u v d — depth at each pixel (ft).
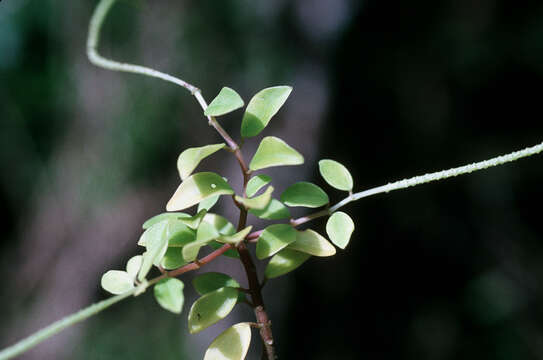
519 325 3.66
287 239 1.05
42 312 3.19
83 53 3.21
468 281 3.82
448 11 3.56
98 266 3.15
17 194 3.66
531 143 3.76
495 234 3.82
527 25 3.62
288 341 3.06
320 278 3.32
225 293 1.05
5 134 3.69
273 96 1.04
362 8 3.10
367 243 3.65
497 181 3.83
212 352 1.05
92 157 3.21
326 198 1.06
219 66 2.88
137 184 3.09
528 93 3.68
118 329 3.04
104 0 1.15
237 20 2.87
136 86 2.99
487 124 3.80
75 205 3.26
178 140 2.98
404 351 3.63
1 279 3.35
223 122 2.88
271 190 1.01
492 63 3.65
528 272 3.74
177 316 2.95
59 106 3.51
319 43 2.93
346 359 3.41
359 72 3.21
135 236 3.10
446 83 3.66
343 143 3.21
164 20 2.90
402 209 3.70
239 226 1.06
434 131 3.63
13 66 3.73
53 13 3.46
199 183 1.04
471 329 3.75
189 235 1.05
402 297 3.72
